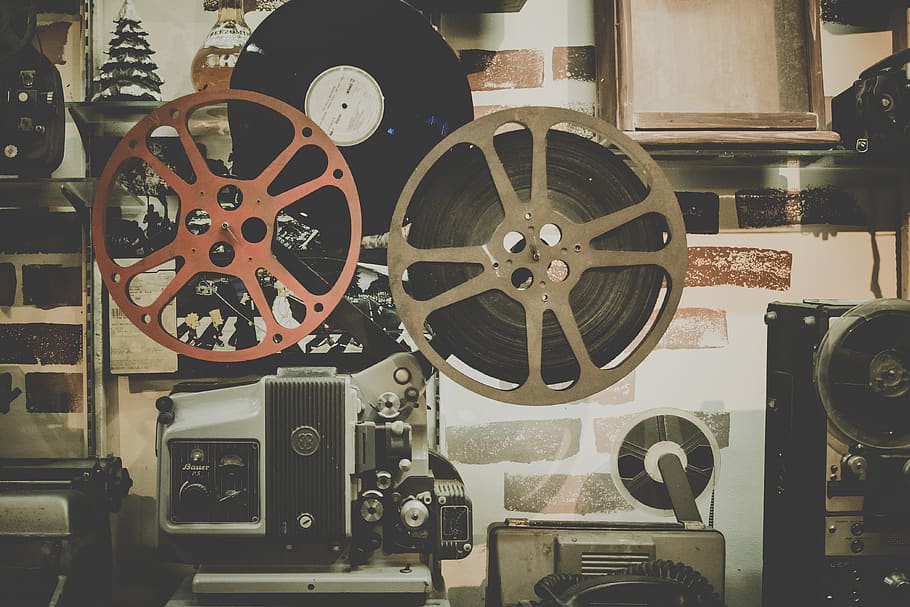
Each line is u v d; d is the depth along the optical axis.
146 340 1.90
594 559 1.57
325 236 1.65
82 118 1.85
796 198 1.97
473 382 1.44
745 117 1.75
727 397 1.96
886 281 1.97
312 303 1.46
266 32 1.60
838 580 1.53
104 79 1.80
